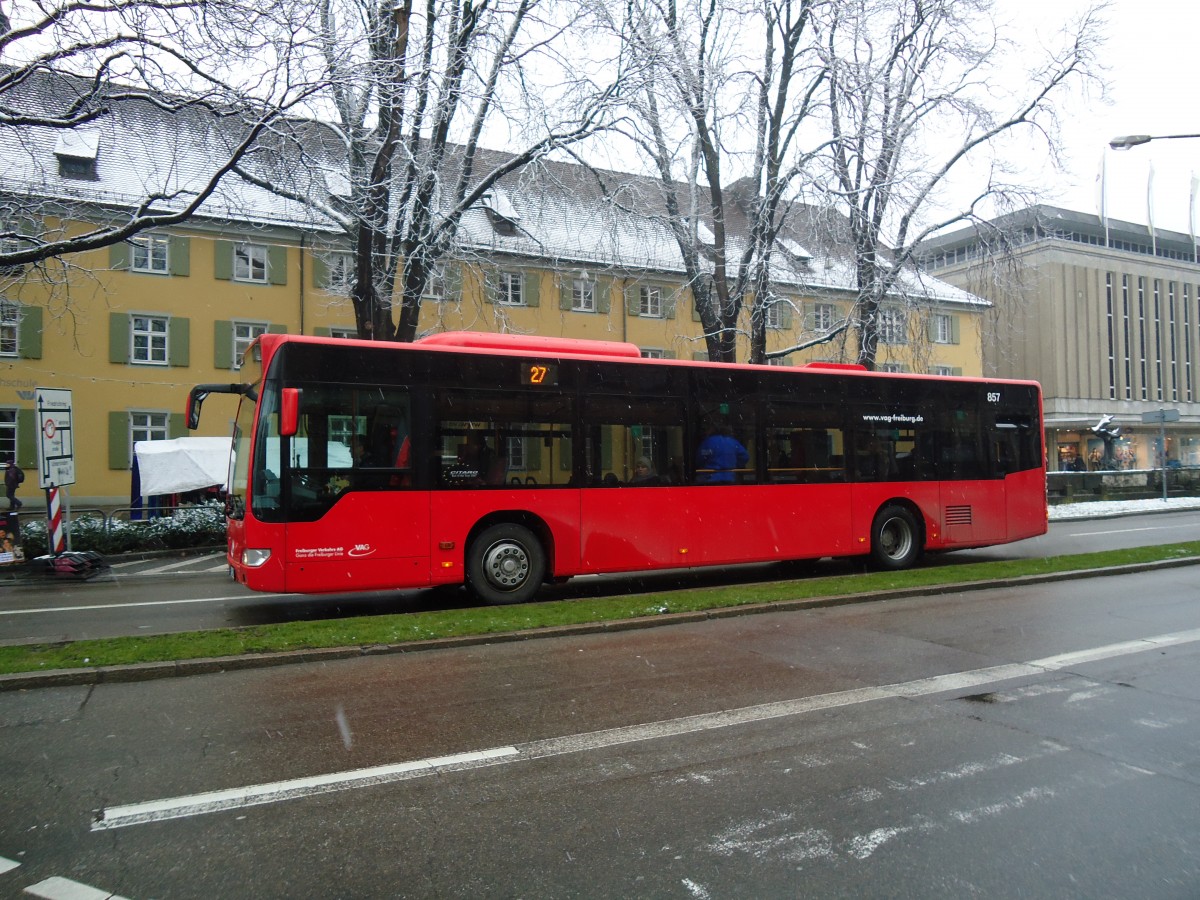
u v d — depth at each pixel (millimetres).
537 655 7605
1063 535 19812
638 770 4770
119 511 20984
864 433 12836
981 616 9414
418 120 16891
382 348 9680
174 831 4000
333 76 13266
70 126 12859
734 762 4887
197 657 7082
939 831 3971
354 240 18172
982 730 5453
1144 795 4391
